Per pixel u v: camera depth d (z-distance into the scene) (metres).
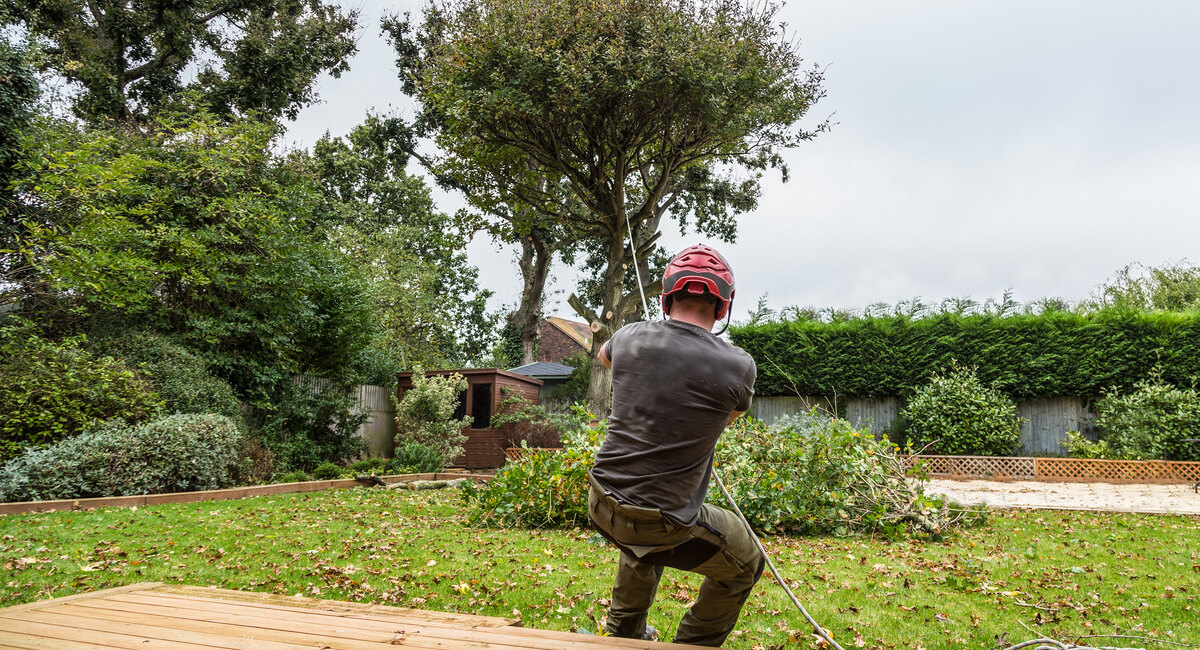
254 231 14.09
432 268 27.62
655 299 17.83
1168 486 13.34
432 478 14.43
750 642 3.43
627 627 2.17
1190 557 6.07
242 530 6.61
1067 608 4.23
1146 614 4.14
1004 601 4.40
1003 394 16.69
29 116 11.81
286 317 14.51
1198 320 15.48
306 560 5.19
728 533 1.90
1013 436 15.86
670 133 16.08
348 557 5.39
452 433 16.80
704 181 24.36
